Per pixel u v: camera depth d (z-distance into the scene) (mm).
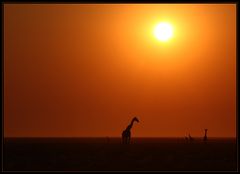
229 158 193375
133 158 190000
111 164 167625
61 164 168500
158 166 162125
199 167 161000
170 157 195375
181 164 168625
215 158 192125
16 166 163250
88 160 181500
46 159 186500
